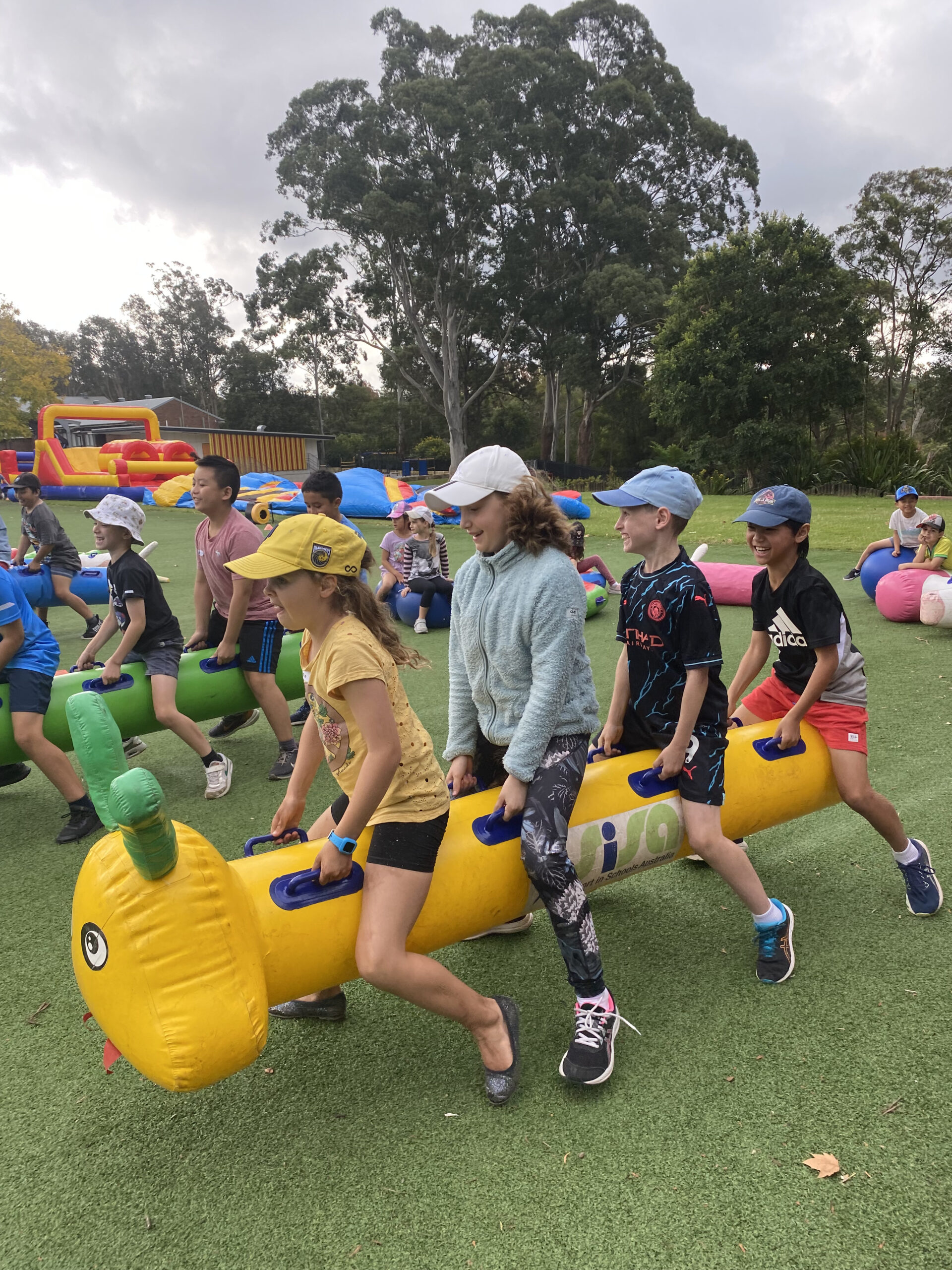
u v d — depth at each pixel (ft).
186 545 47.75
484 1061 7.34
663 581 8.13
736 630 24.59
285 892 6.71
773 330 96.78
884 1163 6.43
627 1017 8.29
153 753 17.01
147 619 13.83
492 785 9.16
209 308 282.56
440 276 123.65
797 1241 5.82
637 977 8.93
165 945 5.90
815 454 94.38
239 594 13.98
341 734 6.82
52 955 9.89
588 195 118.73
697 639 7.91
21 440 144.36
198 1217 6.28
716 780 8.24
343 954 6.79
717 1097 7.19
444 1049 8.07
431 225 116.37
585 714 7.81
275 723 14.98
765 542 9.11
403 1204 6.28
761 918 8.55
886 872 10.90
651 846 8.34
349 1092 7.52
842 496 84.12
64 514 66.08
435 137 115.55
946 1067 7.40
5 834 13.42
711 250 99.30
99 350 290.97
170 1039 5.88
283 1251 5.95
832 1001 8.38
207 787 14.57
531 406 200.13
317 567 6.37
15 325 148.66
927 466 85.40
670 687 8.45
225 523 14.55
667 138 126.52
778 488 9.03
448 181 114.83
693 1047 7.82
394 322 138.62
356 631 6.46
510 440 183.62
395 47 127.85
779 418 97.30
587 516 58.65
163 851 5.75
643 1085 7.38
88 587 31.68
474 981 9.04
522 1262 5.76
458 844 7.49
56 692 13.21
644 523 8.23
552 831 7.30
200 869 6.08
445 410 140.77
